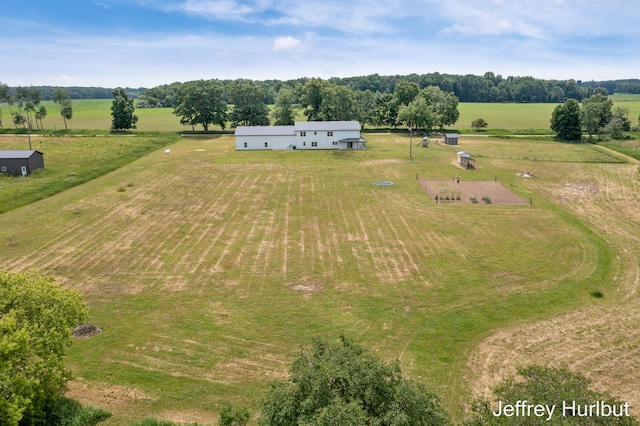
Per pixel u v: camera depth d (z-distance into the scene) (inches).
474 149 2933.1
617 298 981.8
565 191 1866.4
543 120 5103.3
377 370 506.0
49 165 2212.1
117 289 999.6
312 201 1695.4
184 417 637.9
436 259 1168.8
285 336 832.3
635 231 1401.3
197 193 1793.8
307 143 2910.9
